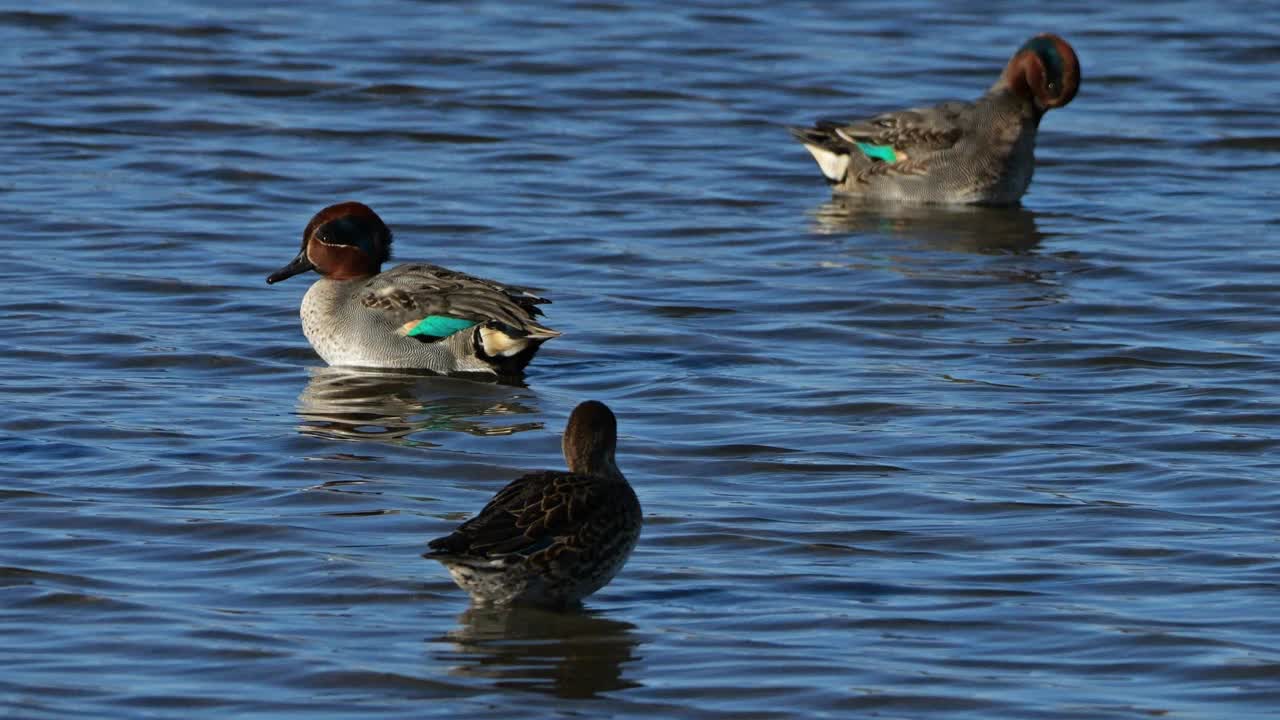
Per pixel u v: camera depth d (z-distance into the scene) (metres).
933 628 11.45
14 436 15.11
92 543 12.71
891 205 24.75
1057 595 11.97
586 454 11.84
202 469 14.33
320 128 27.50
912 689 10.57
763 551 12.77
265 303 19.62
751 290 20.34
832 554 12.73
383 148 26.64
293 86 29.53
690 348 18.20
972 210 24.48
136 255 21.22
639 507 11.72
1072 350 18.11
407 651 11.05
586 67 30.92
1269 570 12.38
